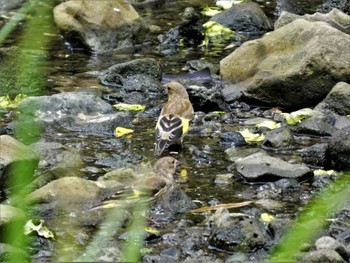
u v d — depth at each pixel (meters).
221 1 23.38
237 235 11.23
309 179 13.38
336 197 12.37
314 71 16.22
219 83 17.81
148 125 15.92
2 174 12.70
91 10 20.28
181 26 20.78
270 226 11.53
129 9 20.67
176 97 15.69
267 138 14.75
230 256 11.09
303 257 10.61
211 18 21.56
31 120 15.44
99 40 20.11
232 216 11.82
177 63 19.27
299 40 16.75
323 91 16.28
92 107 16.22
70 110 16.05
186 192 13.00
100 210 12.09
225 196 12.86
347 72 16.22
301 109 16.09
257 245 11.16
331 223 11.87
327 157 13.88
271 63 16.77
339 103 15.84
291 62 16.50
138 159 14.24
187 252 11.18
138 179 12.47
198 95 16.47
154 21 22.20
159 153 14.23
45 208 12.20
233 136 14.99
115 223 11.66
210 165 14.07
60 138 15.23
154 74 18.03
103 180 12.99
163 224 11.96
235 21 21.23
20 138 15.14
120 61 19.53
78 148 14.75
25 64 17.30
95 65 19.22
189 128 15.57
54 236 11.53
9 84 17.17
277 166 13.43
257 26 21.22
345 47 16.34
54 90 17.44
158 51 20.23
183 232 11.70
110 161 14.14
